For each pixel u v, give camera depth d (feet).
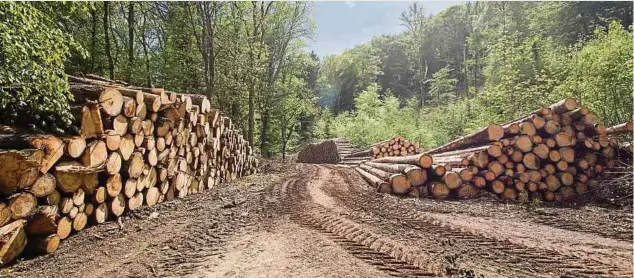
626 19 67.97
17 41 9.94
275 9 73.15
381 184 25.07
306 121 108.58
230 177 34.12
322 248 11.97
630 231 14.34
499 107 49.37
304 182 31.60
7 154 10.52
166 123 19.90
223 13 61.11
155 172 19.17
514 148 23.52
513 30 87.71
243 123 65.26
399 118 81.87
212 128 28.09
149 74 52.95
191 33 55.57
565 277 9.52
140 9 55.57
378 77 184.44
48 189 11.71
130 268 10.39
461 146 30.42
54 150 11.89
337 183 31.04
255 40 63.93
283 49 78.33
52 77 11.54
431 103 121.19
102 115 14.76
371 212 18.34
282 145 95.45
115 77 50.98
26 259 11.10
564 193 22.90
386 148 55.72
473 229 14.76
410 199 22.70
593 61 34.30
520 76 48.11
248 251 11.75
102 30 51.90
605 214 17.76
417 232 14.21
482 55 113.19
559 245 12.49
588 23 71.10
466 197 23.31
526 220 16.79
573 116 23.84
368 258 10.96
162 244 12.66
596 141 23.73
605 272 9.87
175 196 21.99
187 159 23.41
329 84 168.96
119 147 15.61
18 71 11.00
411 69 175.63
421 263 10.54
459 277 9.45
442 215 17.90
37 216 11.38
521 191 23.04
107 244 12.68
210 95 52.06
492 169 23.34
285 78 89.51
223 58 56.18
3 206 10.18
